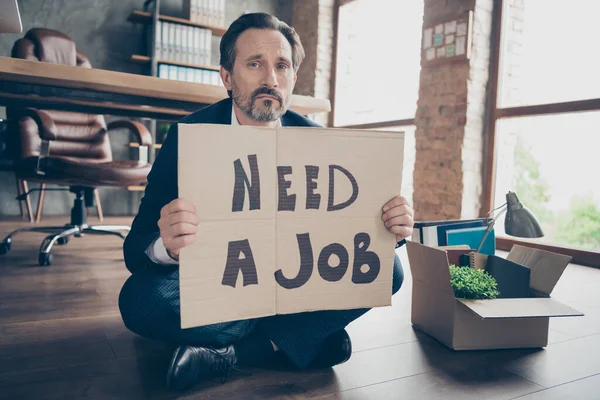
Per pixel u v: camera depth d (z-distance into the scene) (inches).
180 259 33.0
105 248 108.3
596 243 124.9
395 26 170.4
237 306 34.9
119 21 179.9
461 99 133.0
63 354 45.9
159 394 38.0
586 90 114.6
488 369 45.2
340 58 204.2
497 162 134.9
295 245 36.5
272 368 44.1
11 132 89.0
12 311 59.0
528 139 131.6
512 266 54.0
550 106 119.4
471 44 130.7
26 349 46.8
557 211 129.8
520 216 56.4
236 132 34.1
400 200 38.8
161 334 39.9
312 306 37.2
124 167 93.0
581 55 115.6
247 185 34.7
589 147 120.8
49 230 102.1
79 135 114.4
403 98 165.0
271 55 41.5
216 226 33.9
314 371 43.6
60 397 36.9
